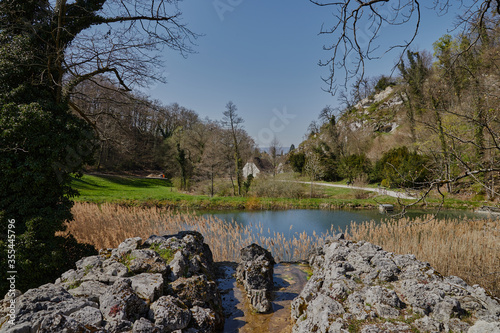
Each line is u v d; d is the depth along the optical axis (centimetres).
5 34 744
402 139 3509
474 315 371
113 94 900
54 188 730
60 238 725
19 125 642
